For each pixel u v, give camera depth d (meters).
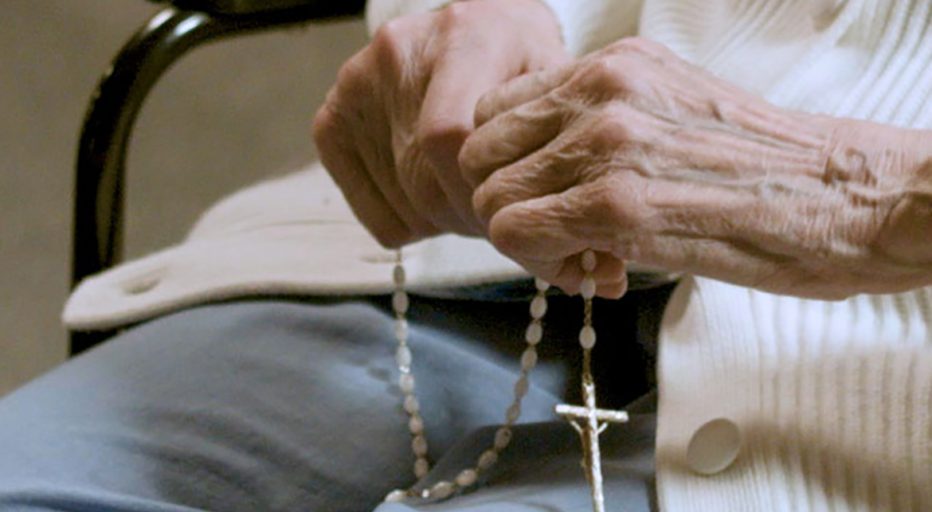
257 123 2.67
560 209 1.10
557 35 1.30
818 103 1.24
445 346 1.32
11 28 2.58
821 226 1.09
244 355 1.33
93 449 1.27
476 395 1.31
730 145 1.10
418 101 1.24
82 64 2.60
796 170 1.10
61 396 1.30
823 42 1.26
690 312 1.22
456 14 1.25
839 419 1.14
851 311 1.18
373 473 1.29
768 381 1.17
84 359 1.35
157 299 1.41
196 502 1.28
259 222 1.44
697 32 1.36
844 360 1.16
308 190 1.47
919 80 1.22
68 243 2.59
